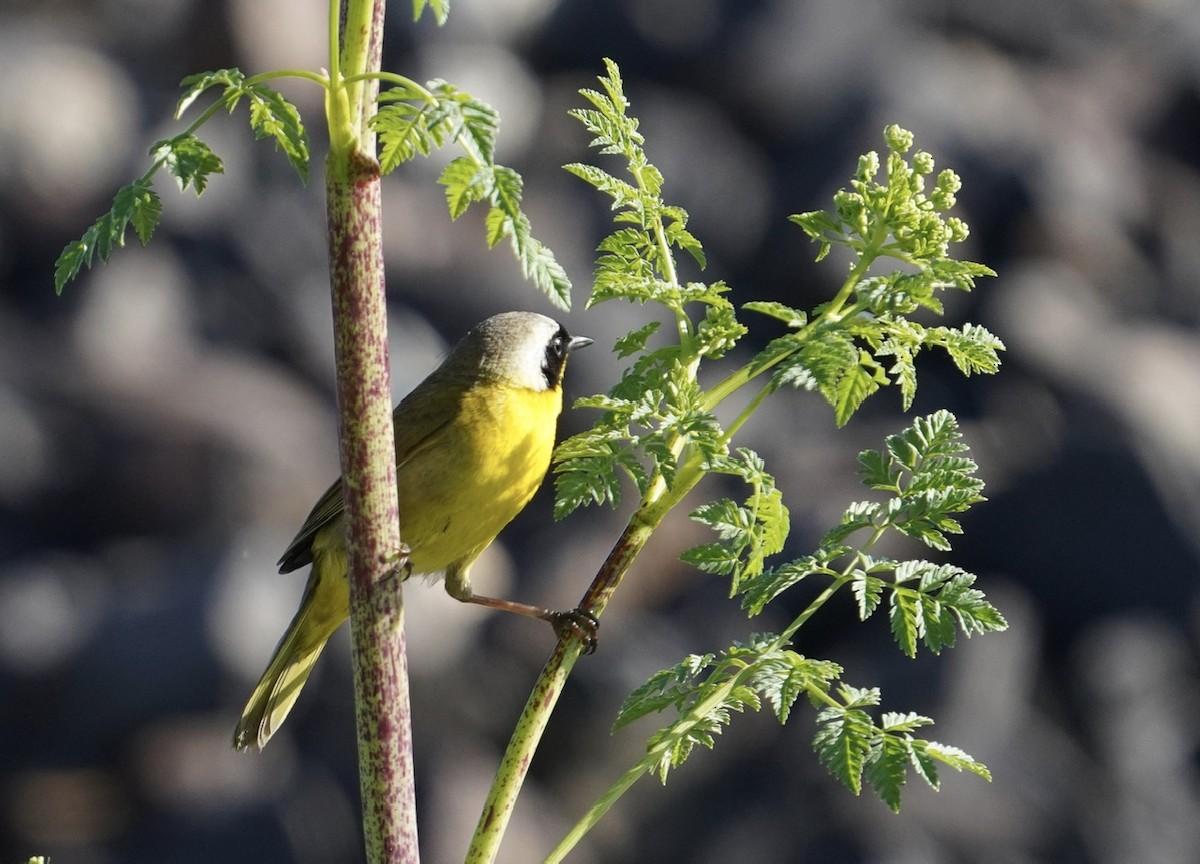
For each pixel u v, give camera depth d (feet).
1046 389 56.34
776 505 10.33
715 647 50.37
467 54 63.82
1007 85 65.67
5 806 45.73
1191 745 49.39
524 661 50.62
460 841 46.16
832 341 9.73
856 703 10.12
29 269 59.06
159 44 63.87
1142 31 70.54
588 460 10.45
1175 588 51.47
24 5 63.67
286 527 54.13
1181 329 60.80
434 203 61.62
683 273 58.65
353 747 48.57
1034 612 51.44
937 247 10.19
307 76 8.27
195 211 59.98
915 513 10.74
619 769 48.67
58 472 53.57
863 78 63.82
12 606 49.62
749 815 46.52
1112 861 45.98
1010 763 46.78
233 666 48.62
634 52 65.57
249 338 59.06
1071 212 60.95
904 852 44.62
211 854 45.16
